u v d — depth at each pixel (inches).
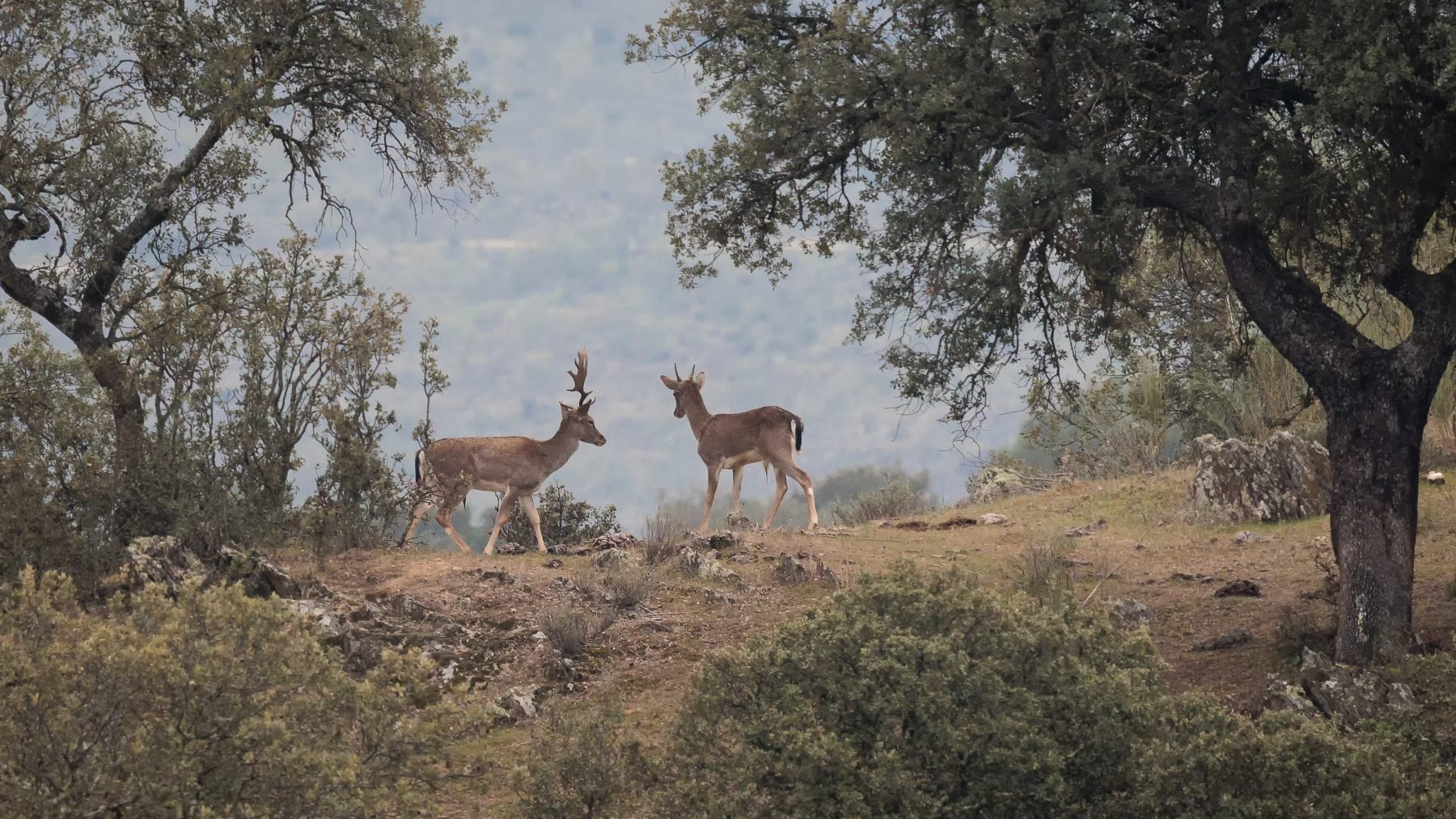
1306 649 893.2
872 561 1374.3
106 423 1170.0
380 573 1240.2
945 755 598.5
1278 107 1043.9
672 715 910.4
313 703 585.9
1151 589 1246.9
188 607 578.9
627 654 1050.7
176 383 1286.9
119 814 522.0
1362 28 856.3
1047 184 907.4
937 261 1035.3
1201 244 1227.9
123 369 1284.4
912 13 986.7
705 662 673.6
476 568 1257.4
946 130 962.7
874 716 612.4
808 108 956.6
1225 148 968.3
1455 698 737.0
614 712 714.8
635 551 1343.5
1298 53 949.2
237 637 572.4
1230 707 839.7
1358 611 906.7
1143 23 1034.7
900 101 949.2
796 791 586.2
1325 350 927.7
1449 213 1090.1
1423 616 1050.7
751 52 1020.5
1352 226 1083.3
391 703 593.0
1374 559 906.7
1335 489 935.7
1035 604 706.2
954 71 952.3
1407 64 851.4
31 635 573.3
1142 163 1071.0
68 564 1120.2
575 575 1225.4
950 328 1055.0
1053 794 584.4
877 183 994.7
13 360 1139.9
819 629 650.8
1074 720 614.5
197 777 536.4
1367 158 982.4
